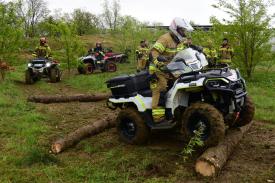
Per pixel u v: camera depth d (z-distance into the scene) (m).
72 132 7.08
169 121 6.34
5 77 16.03
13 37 15.48
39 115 8.78
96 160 6.14
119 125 6.84
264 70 18.56
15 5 15.91
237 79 6.01
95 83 14.81
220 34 15.52
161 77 6.25
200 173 5.36
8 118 8.74
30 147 6.70
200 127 5.69
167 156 6.11
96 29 41.19
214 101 6.04
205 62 6.44
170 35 6.30
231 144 6.03
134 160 6.01
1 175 5.69
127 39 27.11
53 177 5.56
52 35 18.75
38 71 15.34
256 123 8.12
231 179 5.29
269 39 15.25
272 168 5.60
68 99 10.90
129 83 6.68
